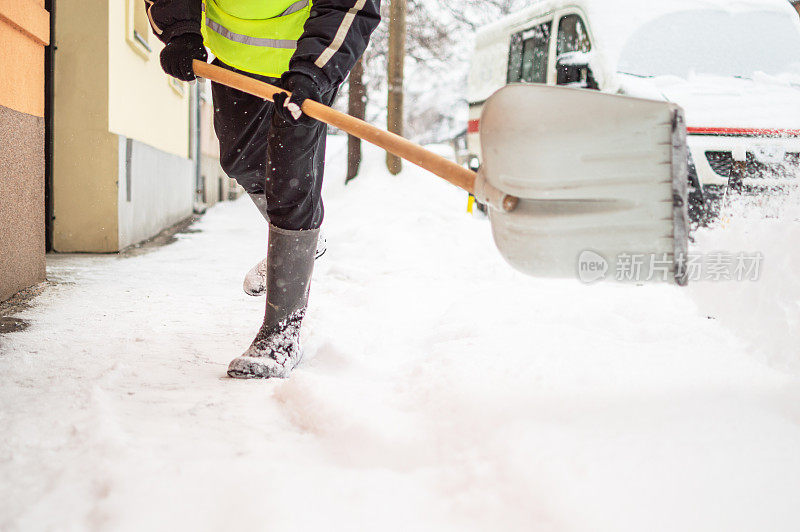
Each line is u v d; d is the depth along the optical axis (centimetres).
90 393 220
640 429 165
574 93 193
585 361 217
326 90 254
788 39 671
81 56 617
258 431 194
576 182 193
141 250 666
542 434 161
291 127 247
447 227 707
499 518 141
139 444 180
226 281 487
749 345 227
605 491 140
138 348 293
